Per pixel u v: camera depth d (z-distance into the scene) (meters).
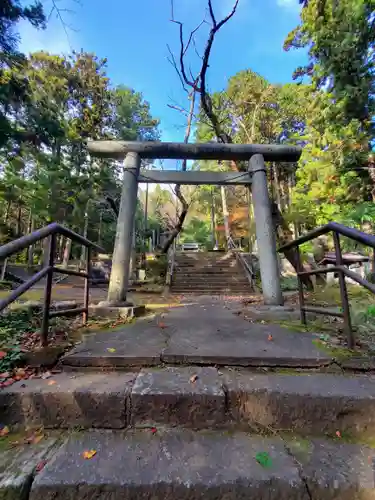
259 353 1.67
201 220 28.55
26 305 2.76
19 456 1.06
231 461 1.03
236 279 9.15
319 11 7.10
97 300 4.76
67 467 0.99
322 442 1.16
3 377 1.41
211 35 4.51
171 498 0.92
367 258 6.56
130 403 1.25
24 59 8.38
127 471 0.97
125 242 3.55
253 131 11.81
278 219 5.87
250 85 11.69
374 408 1.24
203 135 9.05
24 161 10.67
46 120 9.72
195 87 5.27
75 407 1.26
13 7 6.64
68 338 2.04
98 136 12.58
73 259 19.78
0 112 8.36
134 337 2.07
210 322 2.72
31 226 15.86
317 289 6.48
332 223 1.96
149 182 4.10
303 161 8.91
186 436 1.18
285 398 1.27
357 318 2.61
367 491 0.93
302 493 0.93
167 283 8.79
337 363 1.57
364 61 6.59
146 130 13.89
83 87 12.19
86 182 11.59
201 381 1.38
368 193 7.60
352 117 7.02
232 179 4.14
